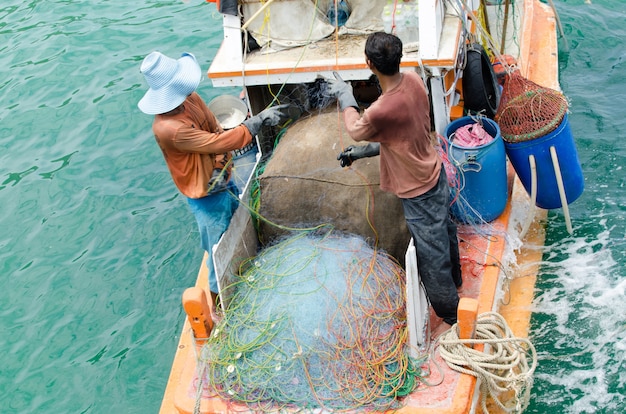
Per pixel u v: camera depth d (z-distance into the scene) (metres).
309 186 5.51
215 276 5.29
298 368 4.65
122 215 7.86
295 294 4.87
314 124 5.91
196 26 11.01
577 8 10.12
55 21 11.68
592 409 5.19
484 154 5.59
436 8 5.54
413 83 4.41
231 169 5.34
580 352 5.54
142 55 10.51
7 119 9.58
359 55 5.76
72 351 6.44
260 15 6.02
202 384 4.82
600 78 8.77
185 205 7.89
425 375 4.68
